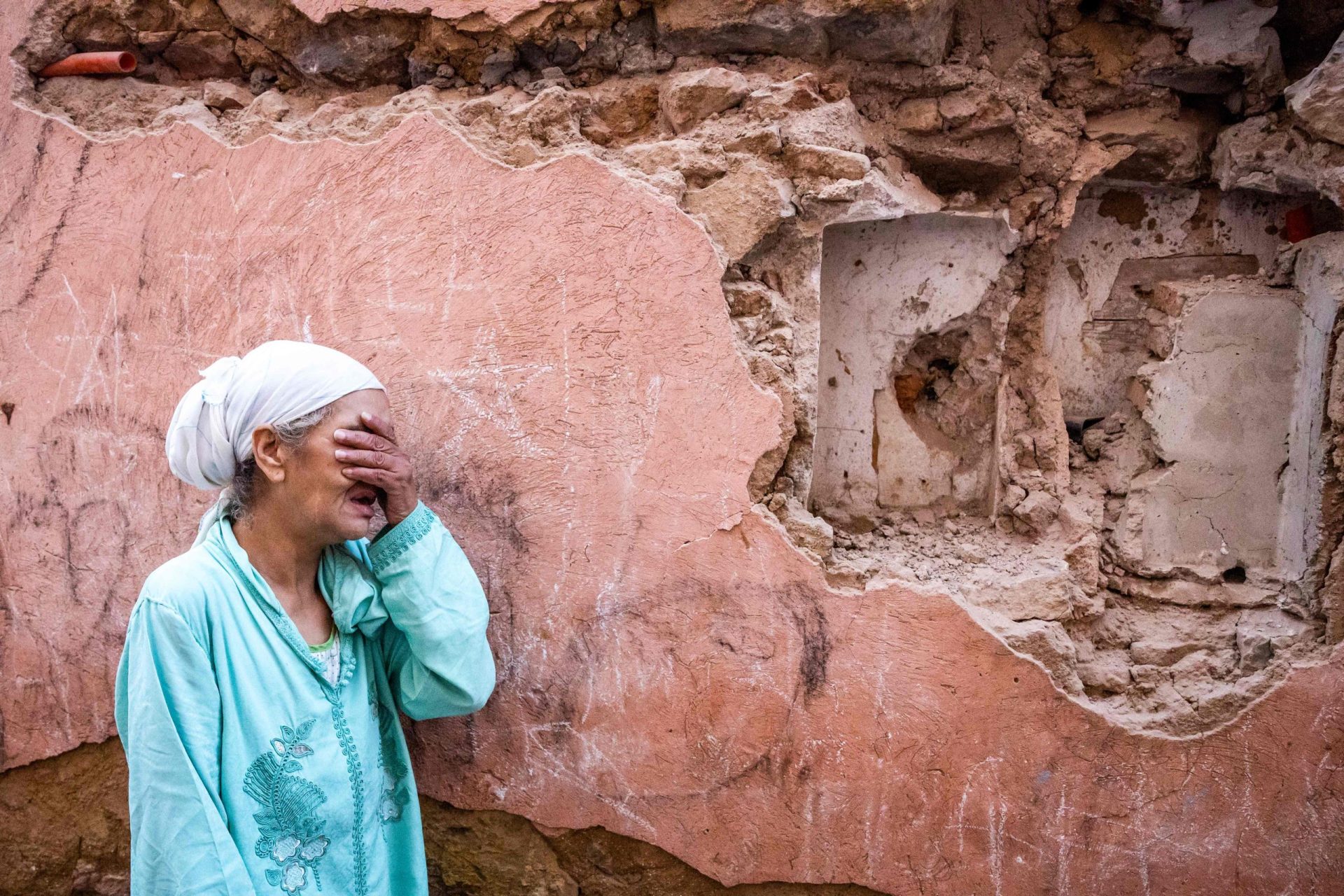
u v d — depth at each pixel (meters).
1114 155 2.00
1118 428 2.17
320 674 1.74
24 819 2.46
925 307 2.13
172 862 1.59
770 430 1.92
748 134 1.93
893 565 2.02
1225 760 1.89
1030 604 1.97
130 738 1.61
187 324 2.18
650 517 2.00
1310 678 1.86
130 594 2.28
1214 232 2.10
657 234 1.92
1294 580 1.97
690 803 2.08
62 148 2.22
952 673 1.94
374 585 1.83
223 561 1.69
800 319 2.00
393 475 1.73
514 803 2.16
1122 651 2.04
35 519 2.33
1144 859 1.94
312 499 1.68
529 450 2.03
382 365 2.08
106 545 2.29
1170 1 1.91
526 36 1.98
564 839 2.16
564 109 1.98
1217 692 1.91
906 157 2.04
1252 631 1.96
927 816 1.99
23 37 2.21
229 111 2.20
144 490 2.24
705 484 1.96
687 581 2.00
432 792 2.21
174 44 2.20
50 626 2.35
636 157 1.96
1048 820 1.96
